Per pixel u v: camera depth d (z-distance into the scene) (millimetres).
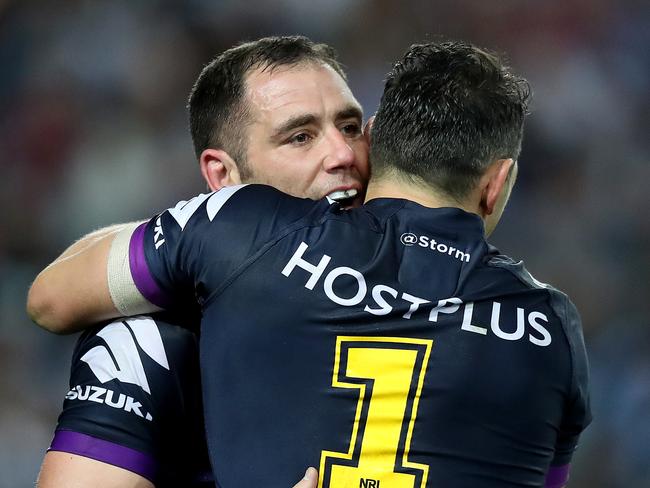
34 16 38000
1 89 37156
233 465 7391
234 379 7492
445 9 37250
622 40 36438
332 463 7199
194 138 9617
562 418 7914
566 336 7824
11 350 29562
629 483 25703
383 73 36188
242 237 7695
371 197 8234
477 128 8023
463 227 7922
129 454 7996
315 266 7535
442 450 7230
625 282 31328
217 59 9445
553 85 35188
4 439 26719
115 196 34281
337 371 7320
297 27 37344
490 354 7434
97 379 8164
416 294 7500
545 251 31984
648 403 26656
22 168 35375
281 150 8883
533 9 36875
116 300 8094
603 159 34188
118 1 37906
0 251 33781
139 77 36469
